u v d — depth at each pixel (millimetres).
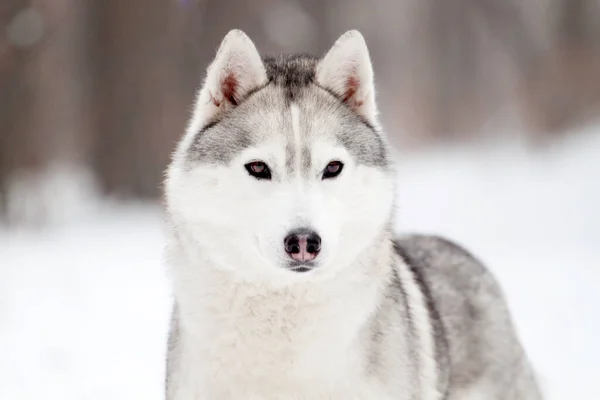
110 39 27594
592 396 9578
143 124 27406
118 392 9641
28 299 13820
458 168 32312
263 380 5812
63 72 31609
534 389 7883
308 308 5750
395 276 6488
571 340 11734
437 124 52438
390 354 6059
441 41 52312
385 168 6266
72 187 29281
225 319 5797
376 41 50469
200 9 28516
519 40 40938
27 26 25953
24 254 18125
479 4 43750
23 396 9484
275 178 5875
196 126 6340
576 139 31875
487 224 22094
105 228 22281
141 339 11703
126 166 27500
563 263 17016
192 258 5910
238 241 5801
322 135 5961
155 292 14320
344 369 5789
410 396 6145
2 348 11188
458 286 7484
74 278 15367
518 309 13352
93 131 28438
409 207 25359
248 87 6316
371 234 6023
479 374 7305
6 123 25312
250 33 29266
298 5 32250
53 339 11633
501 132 48500
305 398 5812
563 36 38625
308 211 5629
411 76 54438
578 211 22188
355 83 6484
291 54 7230
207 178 5926
